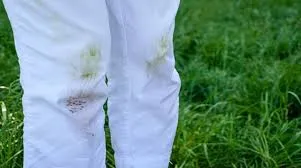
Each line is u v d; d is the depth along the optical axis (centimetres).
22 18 175
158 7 188
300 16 448
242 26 450
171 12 192
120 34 190
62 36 174
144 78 197
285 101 326
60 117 182
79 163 190
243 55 395
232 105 330
